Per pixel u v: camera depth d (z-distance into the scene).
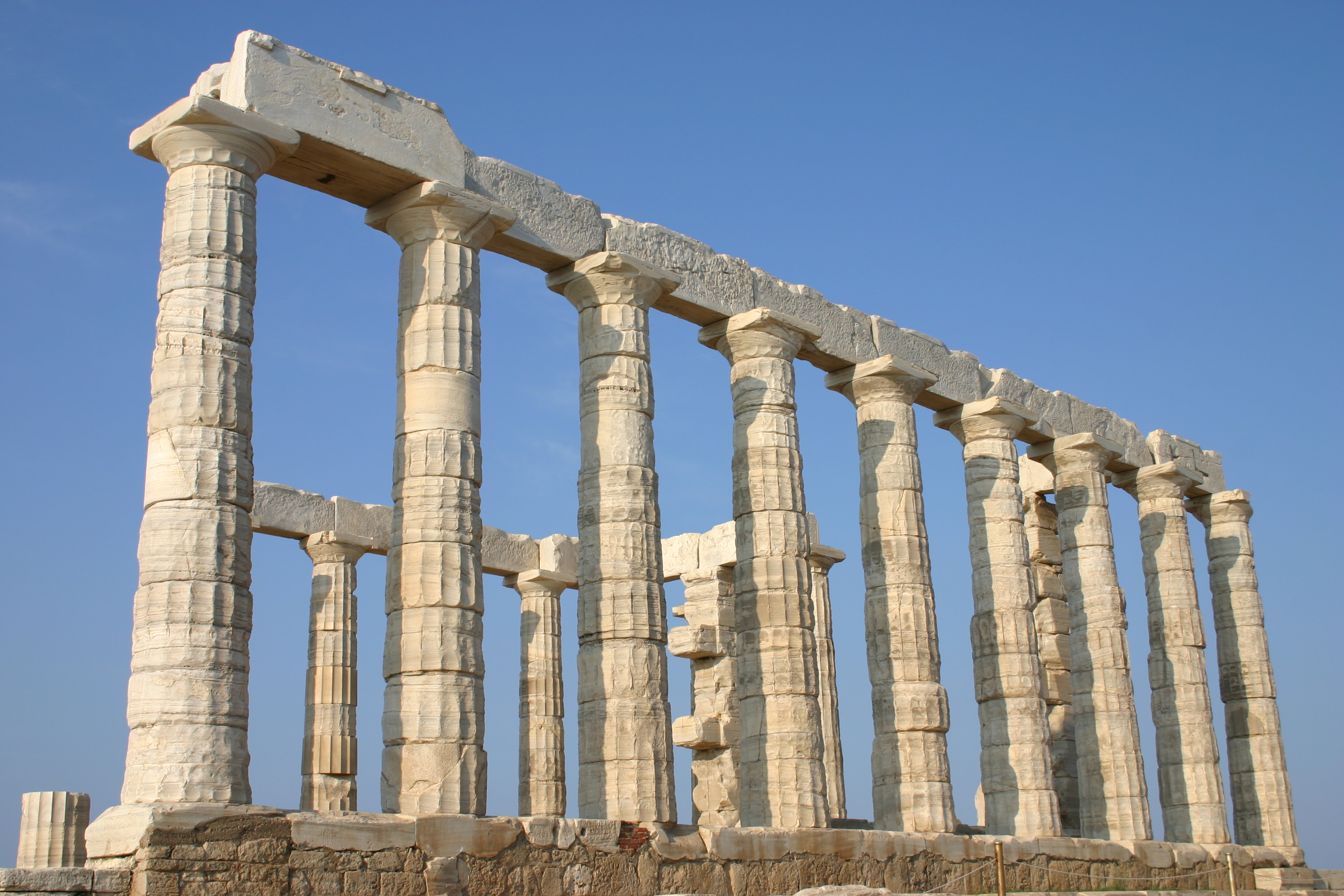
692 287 24.48
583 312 23.17
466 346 20.16
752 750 23.53
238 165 18.08
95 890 14.68
